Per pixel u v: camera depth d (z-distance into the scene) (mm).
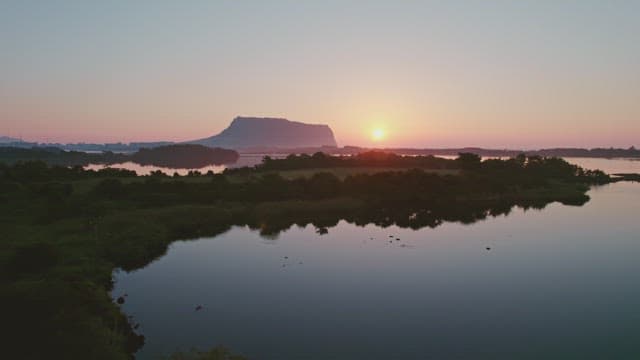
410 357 29703
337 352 30391
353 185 108750
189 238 66312
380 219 83188
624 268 51219
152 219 71688
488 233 70125
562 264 52688
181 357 26688
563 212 90812
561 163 169375
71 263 45938
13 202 77375
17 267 41750
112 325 30547
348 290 43281
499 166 152250
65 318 27250
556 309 38562
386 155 188250
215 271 49562
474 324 35344
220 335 32969
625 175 176625
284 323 35312
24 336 25484
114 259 51938
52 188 86750
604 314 37469
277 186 102312
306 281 46156
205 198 91688
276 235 68688
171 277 47344
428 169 162000
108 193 88500
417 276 47969
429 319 36250
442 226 76188
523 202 105125
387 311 38000
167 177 122125
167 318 36156
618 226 75562
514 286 44812
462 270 50156
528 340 32375
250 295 41781
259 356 29766
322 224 77938
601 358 29734
